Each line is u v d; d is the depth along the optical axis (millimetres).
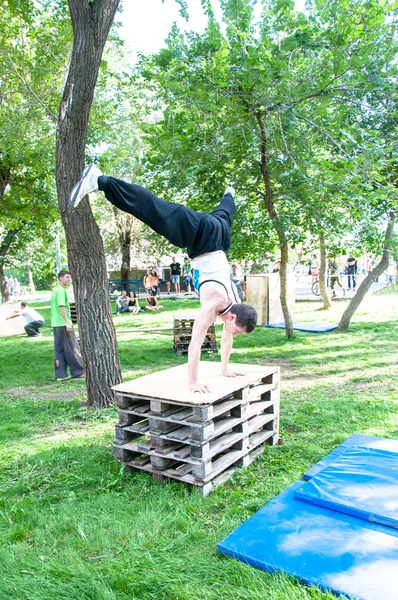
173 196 9367
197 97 7000
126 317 17625
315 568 2553
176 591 2537
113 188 3654
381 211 9102
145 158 8812
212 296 3979
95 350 6492
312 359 9023
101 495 3797
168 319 16391
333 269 19688
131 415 4285
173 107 7660
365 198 7465
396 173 8586
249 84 6879
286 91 7035
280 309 13945
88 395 6598
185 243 4020
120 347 11516
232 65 6918
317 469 3871
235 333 4125
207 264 4098
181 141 7969
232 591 2520
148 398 3973
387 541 2779
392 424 5199
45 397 7414
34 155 13203
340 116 7031
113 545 3055
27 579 2705
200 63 7082
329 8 6895
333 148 8148
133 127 14781
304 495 3301
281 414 5680
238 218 9930
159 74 7238
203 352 10352
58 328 8617
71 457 4660
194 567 2770
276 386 4809
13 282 37656
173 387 4168
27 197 14922
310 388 7031
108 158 14484
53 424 5883
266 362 8992
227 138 7887
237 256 10430
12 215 15047
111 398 6535
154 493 3801
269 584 2525
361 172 6789
